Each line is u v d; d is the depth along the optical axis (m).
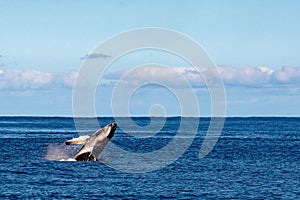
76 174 122.38
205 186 112.31
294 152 196.75
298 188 111.56
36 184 109.56
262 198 101.25
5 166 134.25
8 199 95.62
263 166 148.88
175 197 100.56
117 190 105.38
